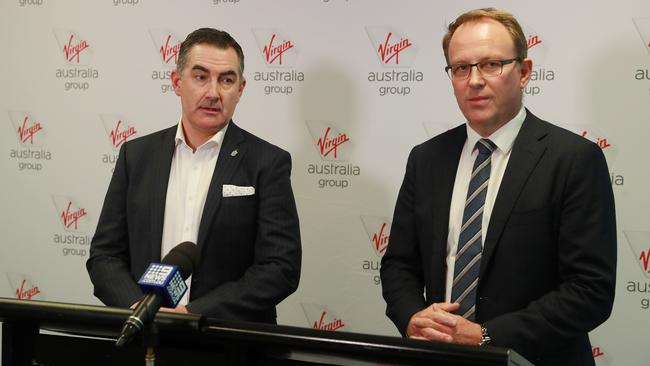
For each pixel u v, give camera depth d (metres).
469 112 2.14
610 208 2.05
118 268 2.40
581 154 2.04
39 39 3.44
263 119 3.17
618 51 2.73
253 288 2.29
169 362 1.48
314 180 3.12
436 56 2.96
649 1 2.69
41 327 1.56
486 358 1.21
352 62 3.06
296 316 3.17
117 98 3.35
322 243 3.12
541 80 2.82
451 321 1.95
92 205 3.39
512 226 2.06
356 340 1.30
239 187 2.41
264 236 2.38
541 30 2.82
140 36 3.31
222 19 3.21
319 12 3.09
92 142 3.38
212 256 2.39
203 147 2.47
